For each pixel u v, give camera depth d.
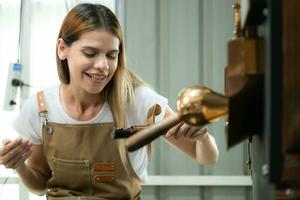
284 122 0.41
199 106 0.52
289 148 0.41
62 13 2.19
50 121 1.20
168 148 2.12
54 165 1.19
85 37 1.04
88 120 1.17
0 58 2.19
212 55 2.12
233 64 0.53
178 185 2.12
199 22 2.12
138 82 1.21
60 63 1.18
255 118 0.54
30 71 2.18
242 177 2.07
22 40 2.18
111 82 1.16
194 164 2.12
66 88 1.20
